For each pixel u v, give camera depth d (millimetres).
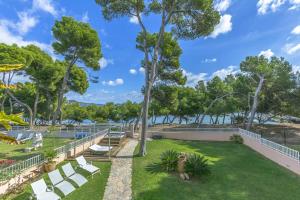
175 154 12664
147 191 9602
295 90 28656
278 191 10141
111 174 11484
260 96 31484
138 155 15039
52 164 11422
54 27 24172
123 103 47906
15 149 16703
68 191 8711
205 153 16875
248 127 28516
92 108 46562
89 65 26031
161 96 27375
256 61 29422
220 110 39812
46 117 39125
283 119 40000
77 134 21000
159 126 35562
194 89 44656
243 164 14227
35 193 7555
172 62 25328
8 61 21594
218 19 16531
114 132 20953
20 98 35469
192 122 46062
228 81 44469
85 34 24141
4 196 8438
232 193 9797
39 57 26625
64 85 25719
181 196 9281
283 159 13875
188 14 16500
